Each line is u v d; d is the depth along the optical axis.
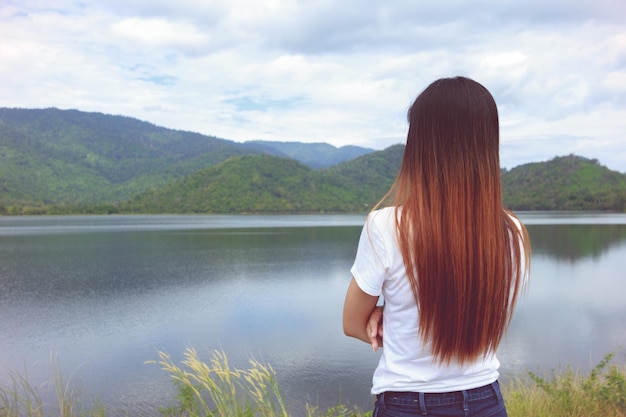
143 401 10.48
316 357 13.95
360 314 1.29
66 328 18.44
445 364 1.19
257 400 3.01
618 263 36.53
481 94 1.24
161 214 154.00
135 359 14.30
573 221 94.50
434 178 1.20
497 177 1.23
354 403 10.39
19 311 21.69
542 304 21.14
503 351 13.98
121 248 51.69
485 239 1.17
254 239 62.41
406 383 1.22
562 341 15.12
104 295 25.55
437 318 1.16
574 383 5.79
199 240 61.28
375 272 1.22
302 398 10.73
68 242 58.84
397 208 1.24
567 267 34.38
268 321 19.12
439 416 1.20
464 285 1.15
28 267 36.91
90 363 13.91
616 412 4.20
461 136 1.20
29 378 12.41
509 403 4.46
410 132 1.28
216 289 27.02
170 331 17.78
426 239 1.16
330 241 59.00
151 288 27.61
